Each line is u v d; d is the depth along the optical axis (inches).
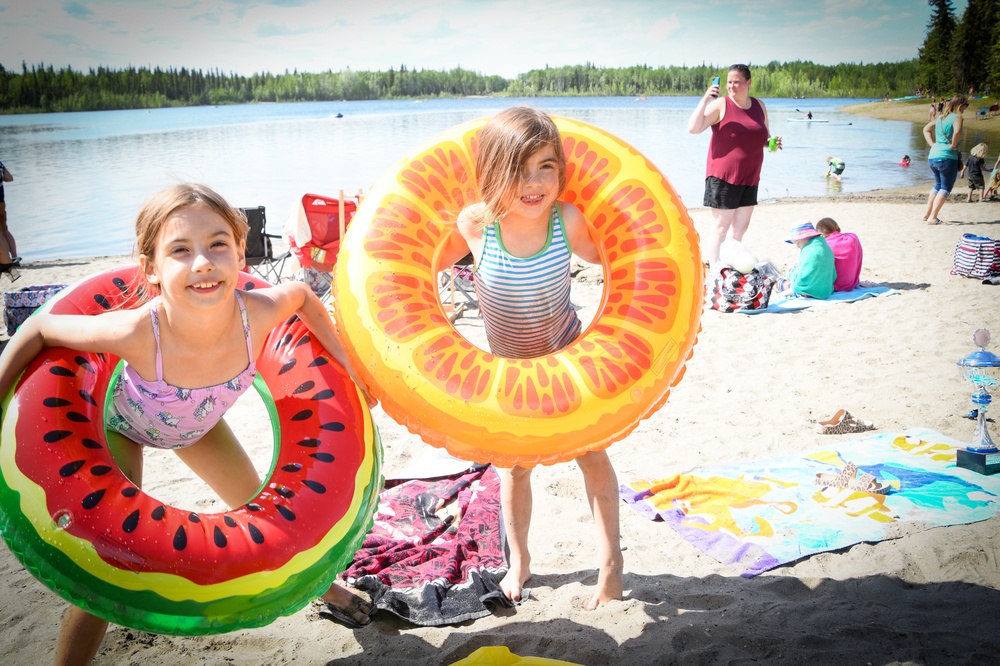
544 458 85.0
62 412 72.1
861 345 212.1
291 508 73.9
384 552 116.7
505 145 86.0
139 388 79.4
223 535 70.2
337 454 78.4
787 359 204.1
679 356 89.0
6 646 97.4
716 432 159.5
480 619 100.7
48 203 565.3
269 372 85.0
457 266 266.7
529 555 110.4
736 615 97.5
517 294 95.9
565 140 100.6
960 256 287.3
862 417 163.0
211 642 97.8
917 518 119.3
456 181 97.1
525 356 102.7
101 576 66.0
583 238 99.4
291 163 786.2
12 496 67.5
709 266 297.4
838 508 123.6
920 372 187.6
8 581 114.0
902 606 98.5
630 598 102.0
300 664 92.4
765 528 119.3
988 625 93.4
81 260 384.5
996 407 164.4
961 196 544.7
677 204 96.6
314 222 251.4
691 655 89.4
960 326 224.1
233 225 78.5
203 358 79.3
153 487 142.6
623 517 126.4
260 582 70.0
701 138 1056.2
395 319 85.8
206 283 72.1
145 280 86.4
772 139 920.9
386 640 96.7
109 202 567.8
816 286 264.1
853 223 430.6
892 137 1211.9
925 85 2758.4
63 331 76.1
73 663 78.9
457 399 82.6
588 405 83.2
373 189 96.7
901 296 261.7
